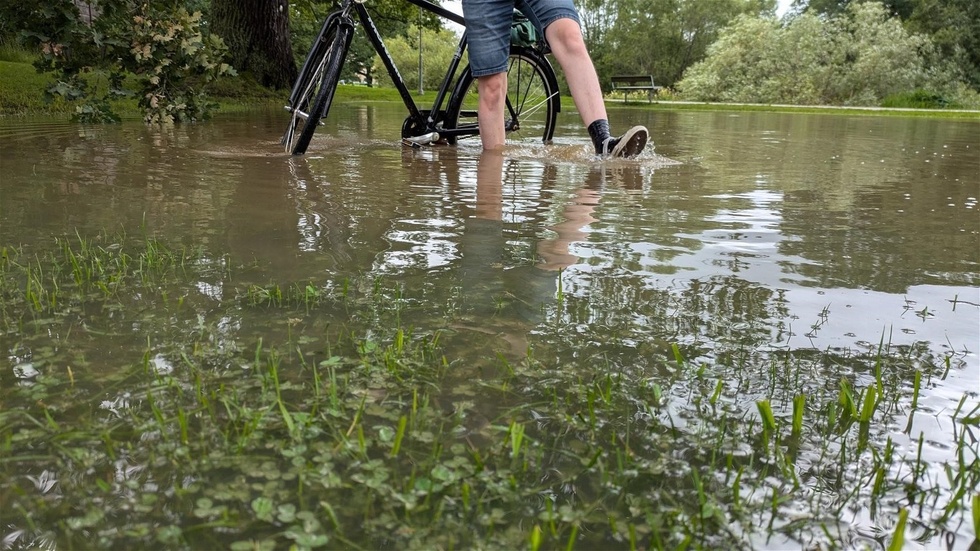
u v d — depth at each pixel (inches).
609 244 76.7
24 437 35.6
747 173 140.5
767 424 36.6
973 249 76.5
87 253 69.2
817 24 989.2
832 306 57.4
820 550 28.9
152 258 66.6
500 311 55.2
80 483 32.1
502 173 133.6
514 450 33.9
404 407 39.7
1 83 265.3
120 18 224.8
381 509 30.8
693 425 38.5
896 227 88.3
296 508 30.6
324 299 57.1
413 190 110.7
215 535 28.9
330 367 44.2
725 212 96.6
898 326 53.1
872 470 34.4
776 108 736.3
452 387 42.3
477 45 165.6
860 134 286.5
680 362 45.7
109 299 56.2
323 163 143.1
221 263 66.8
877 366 42.5
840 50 961.5
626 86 917.2
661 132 281.9
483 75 169.3
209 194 103.1
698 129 309.1
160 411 38.4
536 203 101.1
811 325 53.1
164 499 31.2
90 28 213.9
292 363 45.0
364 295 58.2
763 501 32.0
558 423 38.4
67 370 43.2
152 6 228.8
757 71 1007.6
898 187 123.4
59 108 252.2
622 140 157.2
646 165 151.4
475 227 84.3
